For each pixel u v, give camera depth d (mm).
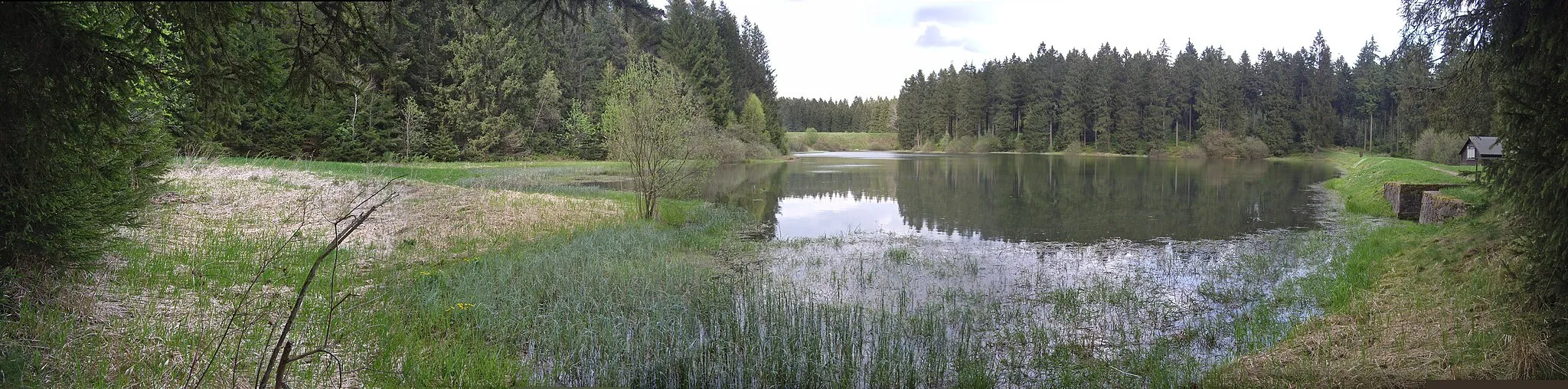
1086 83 73125
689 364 5188
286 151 27453
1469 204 10008
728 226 13938
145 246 7277
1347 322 6043
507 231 11242
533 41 39188
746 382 5051
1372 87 62156
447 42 35906
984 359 5539
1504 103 4609
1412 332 5441
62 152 3928
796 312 6500
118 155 5387
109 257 6574
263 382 2518
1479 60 6496
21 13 3010
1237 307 7348
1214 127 64875
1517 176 4629
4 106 3318
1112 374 5234
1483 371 4484
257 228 9719
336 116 29016
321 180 15242
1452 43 6340
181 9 3311
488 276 7613
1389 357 4953
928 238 12922
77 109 3557
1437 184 14375
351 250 8648
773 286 8359
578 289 7258
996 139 79812
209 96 3756
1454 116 9383
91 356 4320
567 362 5328
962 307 7320
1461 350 4852
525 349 5723
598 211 14172
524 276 7730
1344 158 54844
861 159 58656
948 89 87688
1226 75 67000
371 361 4926
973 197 21875
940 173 35375
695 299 7023
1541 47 4266
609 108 30188
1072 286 8453
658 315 6246
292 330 5242
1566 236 4277
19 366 3875
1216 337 6238
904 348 5664
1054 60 85125
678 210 15359
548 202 14727
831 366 5312
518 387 4914
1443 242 8391
